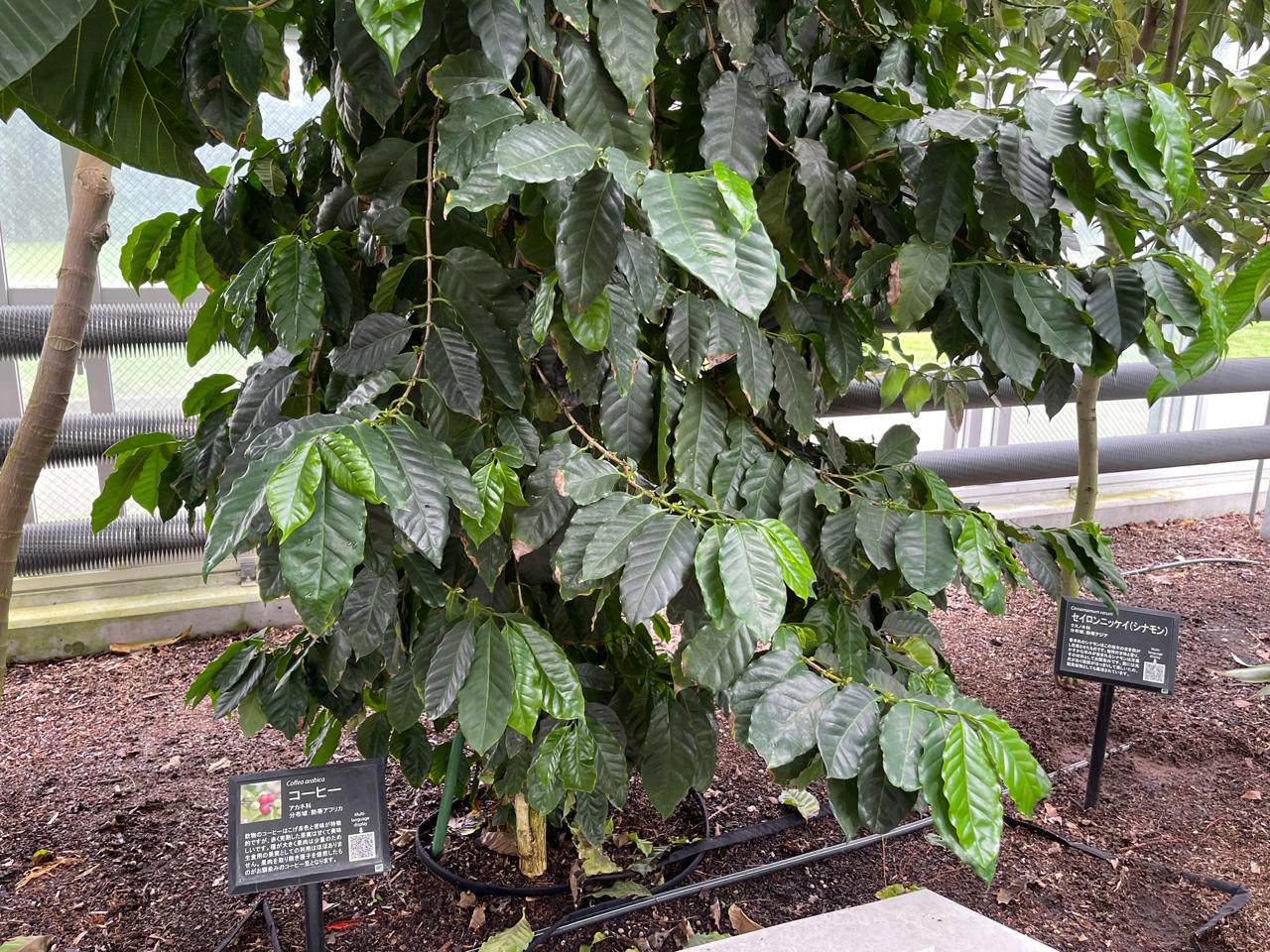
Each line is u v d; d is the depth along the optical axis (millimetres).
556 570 1009
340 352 1019
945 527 1147
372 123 1181
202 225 1312
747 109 1116
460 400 994
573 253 860
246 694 1335
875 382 2764
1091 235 2793
